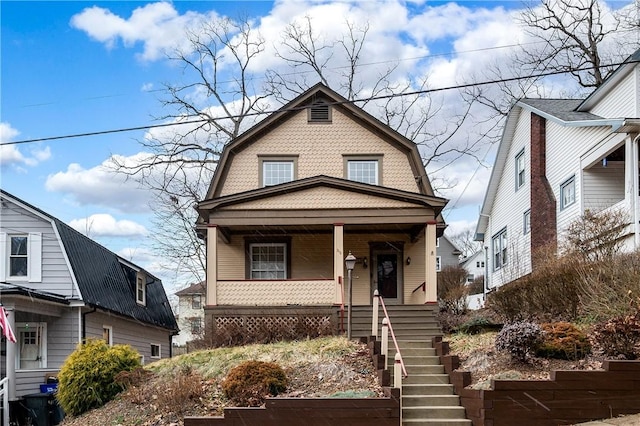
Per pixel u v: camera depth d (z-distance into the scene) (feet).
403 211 61.05
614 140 63.31
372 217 60.95
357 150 70.64
